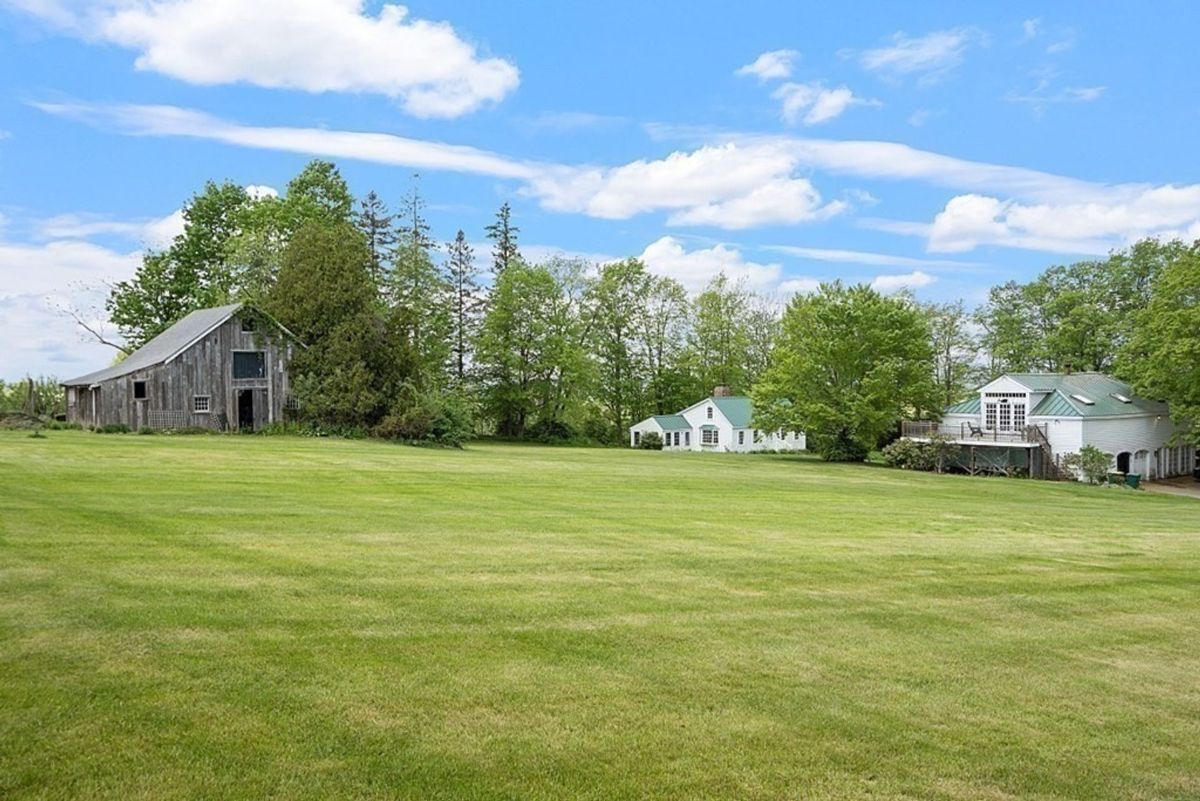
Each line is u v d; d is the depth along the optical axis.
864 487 30.45
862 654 8.01
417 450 35.97
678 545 13.41
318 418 42.22
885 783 5.38
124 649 6.82
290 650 7.09
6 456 21.45
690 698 6.58
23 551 10.10
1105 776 5.67
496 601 9.09
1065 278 63.19
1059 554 14.86
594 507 18.31
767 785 5.26
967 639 8.80
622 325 73.38
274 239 54.06
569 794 5.02
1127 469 49.41
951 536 16.73
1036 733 6.34
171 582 8.98
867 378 48.16
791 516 18.75
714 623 8.77
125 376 37.94
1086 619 10.04
